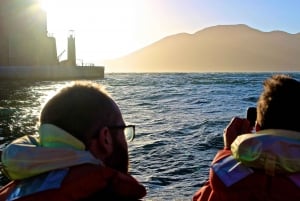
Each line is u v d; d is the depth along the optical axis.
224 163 2.60
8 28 100.94
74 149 1.94
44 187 1.84
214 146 13.06
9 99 38.78
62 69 99.56
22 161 1.91
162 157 11.60
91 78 105.56
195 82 72.12
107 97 2.09
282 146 2.34
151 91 47.62
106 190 1.87
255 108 2.92
